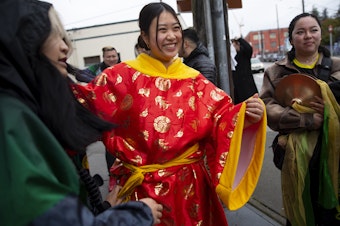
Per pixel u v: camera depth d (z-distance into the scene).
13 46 0.83
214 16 3.21
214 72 2.93
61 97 0.91
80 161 1.25
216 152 1.63
